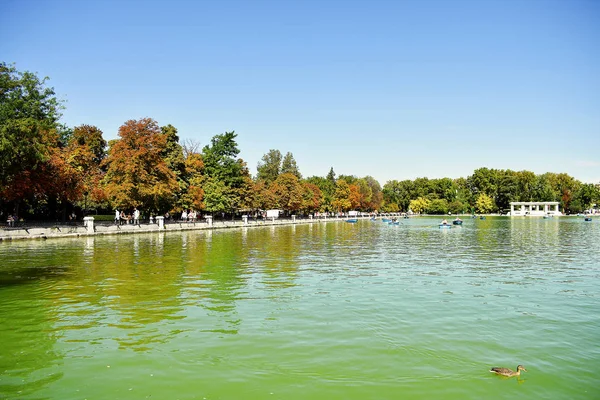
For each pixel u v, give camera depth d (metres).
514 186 178.25
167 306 17.69
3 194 47.09
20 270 26.45
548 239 55.31
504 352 12.73
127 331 14.43
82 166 59.44
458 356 12.38
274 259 32.81
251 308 17.42
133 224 61.81
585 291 21.03
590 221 121.31
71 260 30.98
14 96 51.88
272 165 165.75
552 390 10.38
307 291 20.72
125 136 62.41
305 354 12.42
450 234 66.69
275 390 10.24
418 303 18.41
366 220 143.88
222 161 95.12
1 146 39.41
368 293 20.33
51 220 62.53
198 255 34.84
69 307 17.47
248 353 12.48
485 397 10.02
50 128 54.31
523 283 23.09
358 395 10.04
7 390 10.25
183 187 76.69
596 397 10.06
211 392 10.13
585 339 13.86
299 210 133.38
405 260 32.88
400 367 11.59
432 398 9.94
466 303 18.45
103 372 11.20
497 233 69.50
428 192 195.00
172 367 11.51
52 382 10.64
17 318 15.89
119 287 21.39
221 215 100.00
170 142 78.50
